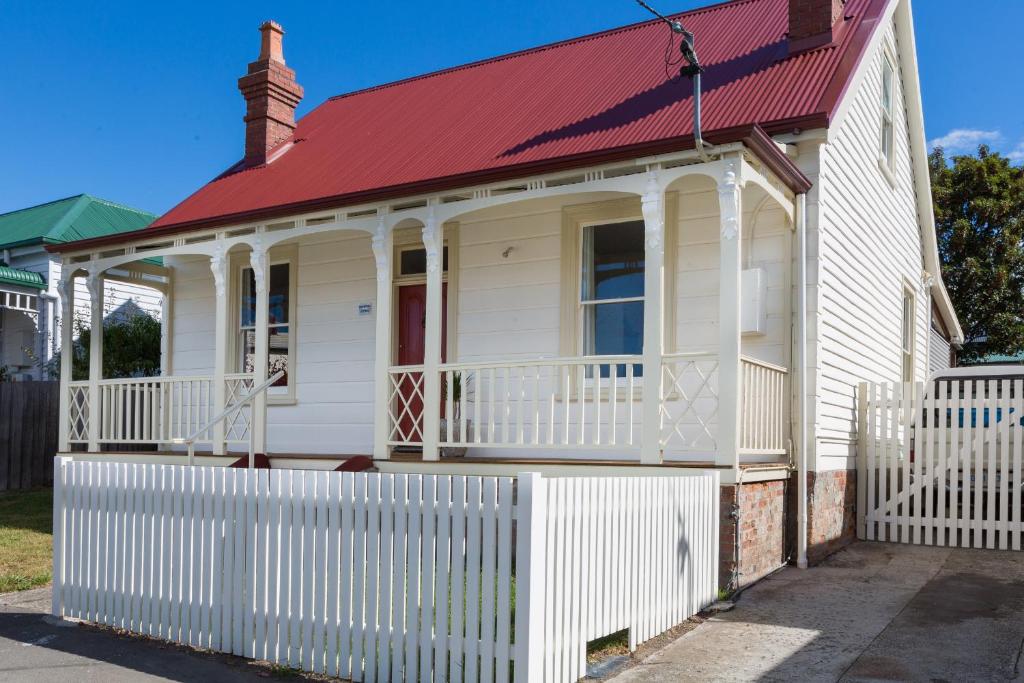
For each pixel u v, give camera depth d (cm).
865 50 1058
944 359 1956
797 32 1102
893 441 1084
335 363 1238
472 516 509
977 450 1034
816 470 933
